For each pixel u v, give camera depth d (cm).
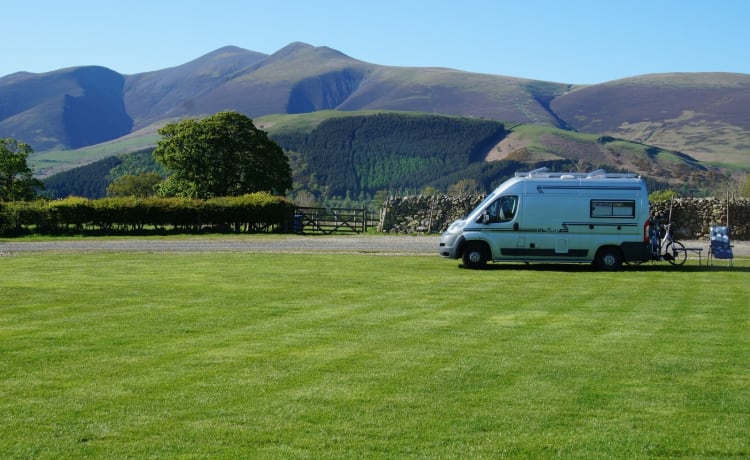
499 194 2244
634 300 1587
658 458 673
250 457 671
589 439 716
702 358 1033
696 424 759
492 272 2128
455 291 1720
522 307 1487
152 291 1698
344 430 740
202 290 1717
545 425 755
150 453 681
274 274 2042
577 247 2208
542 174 2267
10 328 1249
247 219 4131
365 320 1330
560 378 927
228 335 1191
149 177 11600
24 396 850
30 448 693
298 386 890
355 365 991
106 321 1316
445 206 4222
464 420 770
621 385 897
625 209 2202
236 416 780
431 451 686
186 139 5972
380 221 4350
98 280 1903
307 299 1584
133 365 990
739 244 3366
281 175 6238
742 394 861
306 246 3102
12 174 6656
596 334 1203
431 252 2802
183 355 1047
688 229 3806
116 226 3997
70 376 934
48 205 3888
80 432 734
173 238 3694
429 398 843
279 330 1234
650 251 2198
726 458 674
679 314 1403
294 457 671
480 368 975
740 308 1476
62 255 2636
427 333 1209
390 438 719
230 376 934
